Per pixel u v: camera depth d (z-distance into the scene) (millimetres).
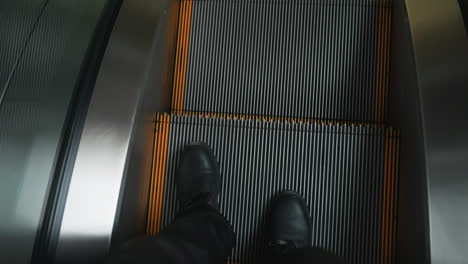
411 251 1752
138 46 1871
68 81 1644
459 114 1562
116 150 1637
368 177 2172
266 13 2574
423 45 1744
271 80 2543
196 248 1629
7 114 1354
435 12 1805
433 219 1461
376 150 2170
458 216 1450
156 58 2016
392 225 2141
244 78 2559
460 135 1528
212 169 2172
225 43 2578
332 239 2174
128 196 1740
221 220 1908
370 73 2490
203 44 2584
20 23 1457
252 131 2252
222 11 2596
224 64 2568
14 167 1367
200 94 2564
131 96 1744
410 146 1838
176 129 2260
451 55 1666
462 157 1501
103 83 1722
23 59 1445
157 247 1495
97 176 1590
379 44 2492
